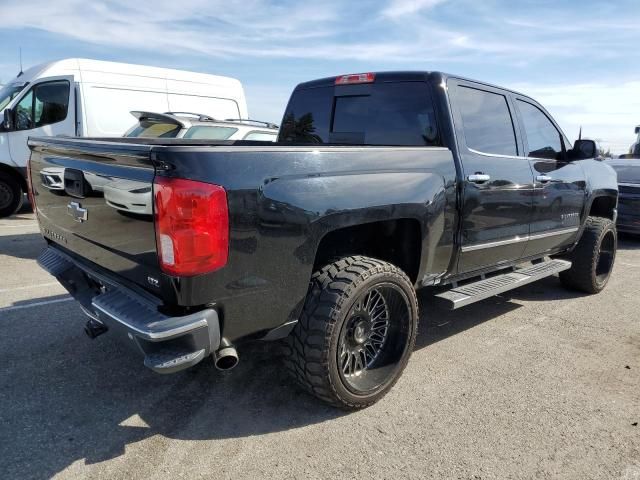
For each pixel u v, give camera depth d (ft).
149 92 31.27
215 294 7.59
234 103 35.42
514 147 14.01
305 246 8.50
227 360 8.05
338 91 14.26
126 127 30.40
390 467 8.28
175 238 7.18
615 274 21.74
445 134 11.77
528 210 14.08
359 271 9.29
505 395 10.68
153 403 10.07
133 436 8.97
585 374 11.75
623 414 10.02
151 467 8.15
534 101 15.47
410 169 10.37
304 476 8.01
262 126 27.09
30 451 8.46
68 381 10.84
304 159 8.46
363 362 10.16
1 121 29.58
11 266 20.02
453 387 11.00
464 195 11.64
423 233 10.63
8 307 15.23
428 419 9.71
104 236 8.77
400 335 10.46
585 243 17.54
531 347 13.29
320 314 8.93
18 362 11.62
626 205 28.73
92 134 29.22
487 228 12.63
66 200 9.81
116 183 8.13
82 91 28.81
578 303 17.20
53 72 29.04
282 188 8.10
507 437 9.17
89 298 9.80
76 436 8.92
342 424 9.49
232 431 9.20
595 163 18.22
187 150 7.22
